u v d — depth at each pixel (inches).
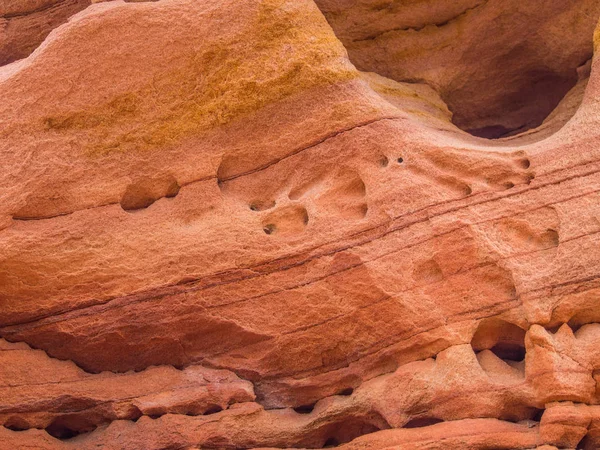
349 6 317.7
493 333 250.2
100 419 269.4
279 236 263.9
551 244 246.8
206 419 259.8
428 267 253.4
